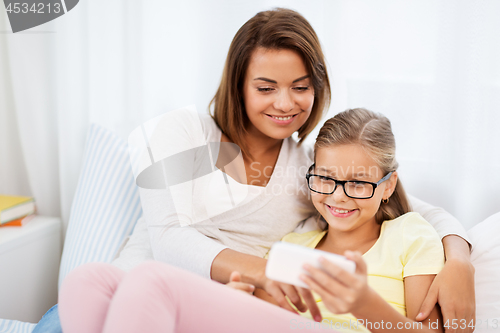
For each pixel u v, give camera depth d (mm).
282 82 995
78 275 744
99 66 1506
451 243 970
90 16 1476
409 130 1307
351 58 1324
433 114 1281
